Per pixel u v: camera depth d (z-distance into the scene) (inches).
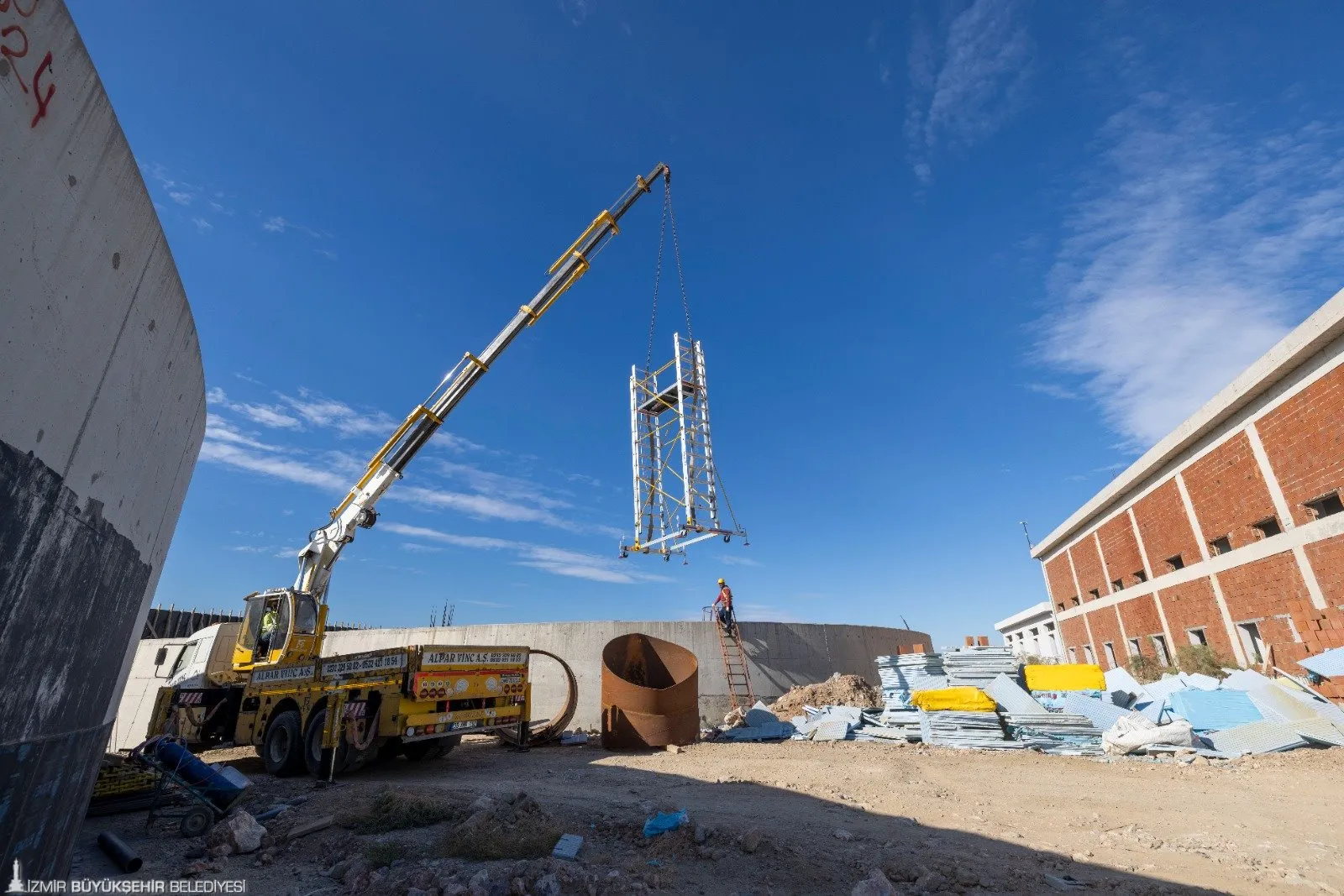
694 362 911.0
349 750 423.8
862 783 374.0
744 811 296.4
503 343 677.3
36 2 108.4
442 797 307.3
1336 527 516.4
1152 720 492.7
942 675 584.4
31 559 121.2
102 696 171.6
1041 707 506.6
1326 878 205.8
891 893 189.8
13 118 104.1
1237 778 370.0
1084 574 1135.0
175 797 334.0
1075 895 192.9
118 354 147.6
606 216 724.7
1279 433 577.3
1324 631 536.4
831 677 869.2
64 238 120.6
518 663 534.6
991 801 324.8
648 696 584.4
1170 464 778.8
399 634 909.2
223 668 790.5
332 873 226.2
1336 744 419.2
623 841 252.7
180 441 202.2
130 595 180.1
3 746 118.4
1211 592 708.7
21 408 111.9
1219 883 202.2
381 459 626.2
